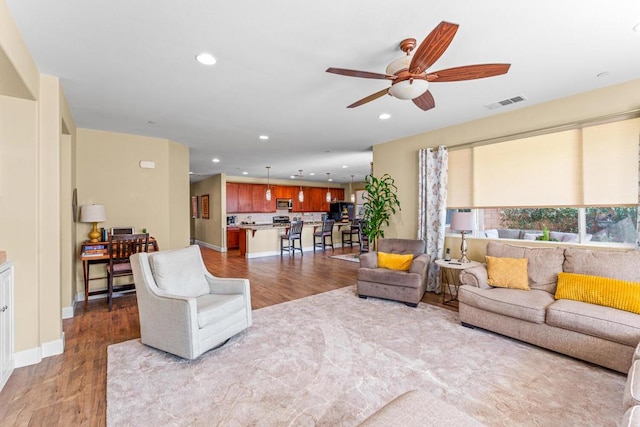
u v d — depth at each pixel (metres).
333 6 1.78
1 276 2.08
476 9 1.82
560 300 2.59
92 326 3.14
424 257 4.07
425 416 1.13
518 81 2.85
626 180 2.88
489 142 3.86
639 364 1.50
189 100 3.27
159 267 2.67
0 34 1.66
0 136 2.32
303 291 4.42
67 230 3.44
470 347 2.59
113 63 2.45
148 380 2.12
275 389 2.01
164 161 4.94
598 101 3.02
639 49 2.29
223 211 9.07
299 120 4.00
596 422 1.68
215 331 2.51
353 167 8.20
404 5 1.78
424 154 4.49
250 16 1.87
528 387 2.01
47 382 2.12
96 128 4.25
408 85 2.10
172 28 1.99
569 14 1.88
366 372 2.21
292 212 11.35
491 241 3.76
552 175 3.36
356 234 10.13
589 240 3.20
